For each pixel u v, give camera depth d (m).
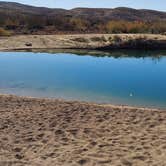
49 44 35.66
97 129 9.33
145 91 16.14
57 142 8.57
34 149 8.23
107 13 117.38
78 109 11.25
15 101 12.51
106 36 39.22
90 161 7.50
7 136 9.02
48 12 113.00
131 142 8.38
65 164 7.42
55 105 11.88
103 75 20.42
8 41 35.12
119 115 10.47
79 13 115.56
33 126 9.71
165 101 14.30
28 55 29.27
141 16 115.88
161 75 20.62
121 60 27.61
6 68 22.53
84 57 29.05
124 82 18.33
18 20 54.50
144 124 9.59
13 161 7.62
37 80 18.77
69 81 18.53
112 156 7.68
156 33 46.72
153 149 7.92
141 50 36.19
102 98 14.78
